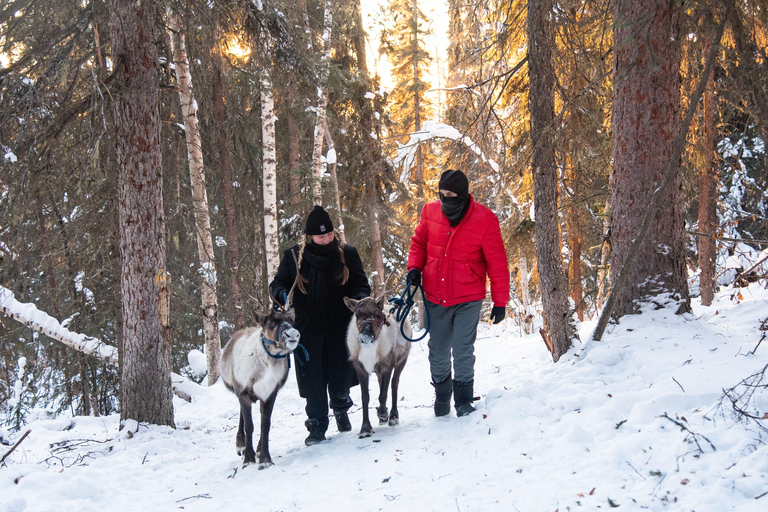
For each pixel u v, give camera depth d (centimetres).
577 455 306
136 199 563
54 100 630
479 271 433
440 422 437
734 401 297
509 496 276
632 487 261
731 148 901
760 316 525
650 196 496
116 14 547
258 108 1223
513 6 656
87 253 831
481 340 973
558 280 542
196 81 874
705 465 259
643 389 379
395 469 347
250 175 1242
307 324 444
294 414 665
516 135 850
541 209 545
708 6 443
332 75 1142
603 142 729
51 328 784
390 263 1591
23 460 489
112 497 366
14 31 662
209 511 321
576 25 564
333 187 1259
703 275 751
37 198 669
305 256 446
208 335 1033
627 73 461
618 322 511
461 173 419
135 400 569
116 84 552
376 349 450
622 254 516
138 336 570
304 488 341
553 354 550
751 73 564
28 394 1256
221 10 623
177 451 504
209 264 1002
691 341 441
